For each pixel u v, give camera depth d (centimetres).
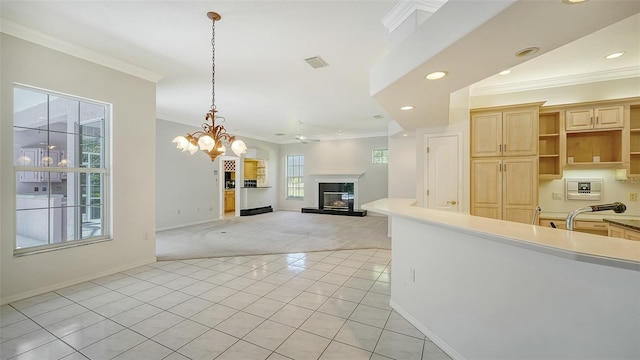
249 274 360
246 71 384
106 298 287
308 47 314
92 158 348
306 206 1014
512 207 382
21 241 293
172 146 685
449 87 247
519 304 152
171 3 237
